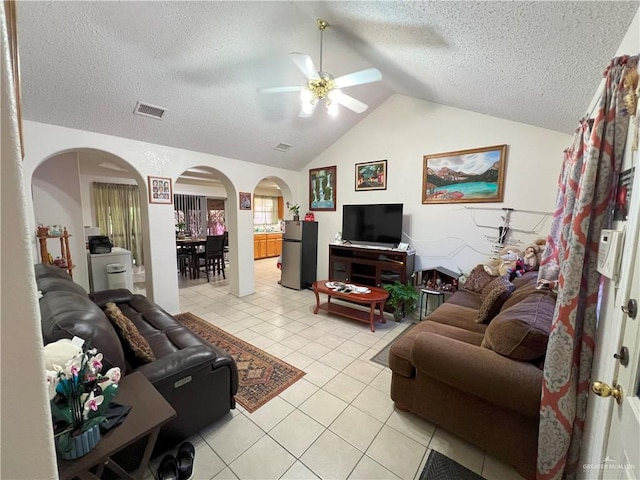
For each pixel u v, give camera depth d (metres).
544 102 2.20
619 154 1.10
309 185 5.09
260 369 2.44
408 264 3.72
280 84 2.92
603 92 1.12
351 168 4.50
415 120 3.79
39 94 2.26
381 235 4.01
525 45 1.51
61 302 1.52
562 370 1.22
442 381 1.62
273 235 8.45
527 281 2.43
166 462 1.45
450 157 3.52
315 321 3.54
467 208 3.45
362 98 3.79
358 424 1.82
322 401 2.04
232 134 3.60
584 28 1.24
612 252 0.97
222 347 2.83
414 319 3.62
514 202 3.13
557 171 2.88
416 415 1.89
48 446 0.37
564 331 1.21
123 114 2.75
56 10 1.73
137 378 1.36
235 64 2.54
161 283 3.56
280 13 2.18
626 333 0.83
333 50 2.65
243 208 4.44
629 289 0.82
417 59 2.26
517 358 1.48
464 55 1.88
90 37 1.95
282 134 3.95
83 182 5.64
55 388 0.92
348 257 4.24
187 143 3.53
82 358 0.99
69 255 3.18
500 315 1.71
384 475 1.47
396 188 4.04
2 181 0.33
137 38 2.06
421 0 1.48
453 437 1.72
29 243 0.34
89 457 0.92
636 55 1.04
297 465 1.52
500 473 1.49
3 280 0.34
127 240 6.21
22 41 1.84
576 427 1.25
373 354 2.71
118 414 1.09
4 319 0.34
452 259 3.61
